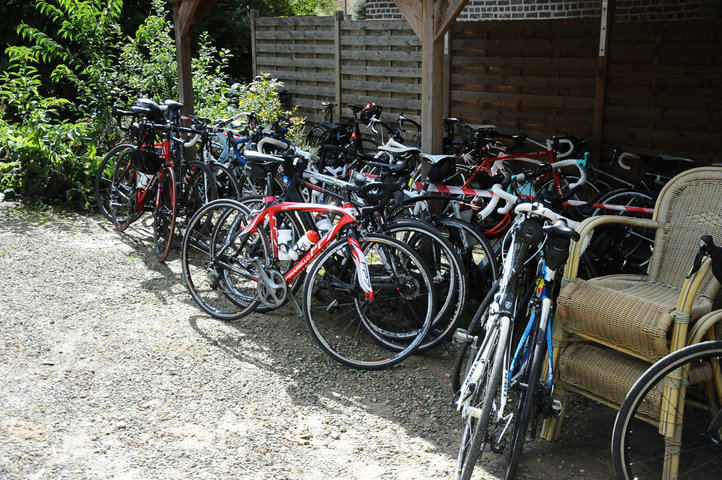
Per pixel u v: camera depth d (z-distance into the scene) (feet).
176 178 17.74
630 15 23.08
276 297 13.41
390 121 26.86
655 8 22.35
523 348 9.52
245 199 14.76
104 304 15.02
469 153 19.77
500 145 20.70
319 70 29.50
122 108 24.90
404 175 13.70
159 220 17.74
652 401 8.68
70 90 36.14
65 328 13.75
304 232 13.74
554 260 9.01
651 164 16.92
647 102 19.36
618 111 20.02
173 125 18.25
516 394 11.33
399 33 25.64
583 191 20.38
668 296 10.07
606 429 10.66
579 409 11.27
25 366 12.15
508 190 14.55
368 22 26.58
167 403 11.16
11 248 18.35
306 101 30.45
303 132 30.30
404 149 15.19
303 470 9.53
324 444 10.19
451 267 12.95
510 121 22.94
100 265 17.38
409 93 25.91
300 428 10.59
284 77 31.14
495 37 22.71
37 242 18.94
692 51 18.21
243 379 12.05
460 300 12.80
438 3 13.57
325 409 11.18
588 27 20.29
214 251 14.58
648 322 8.80
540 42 21.53
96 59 26.05
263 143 16.20
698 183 10.64
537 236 9.00
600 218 10.34
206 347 13.17
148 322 14.20
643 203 14.98
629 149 20.02
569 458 9.89
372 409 11.21
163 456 9.73
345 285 12.89
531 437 9.63
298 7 54.60
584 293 9.71
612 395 9.46
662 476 8.95
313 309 14.93
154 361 12.53
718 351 8.18
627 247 14.47
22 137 23.24
